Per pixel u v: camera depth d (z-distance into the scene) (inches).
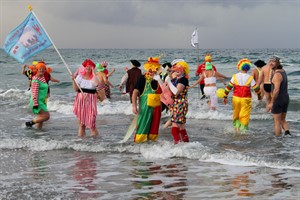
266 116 544.4
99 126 486.9
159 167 311.9
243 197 243.6
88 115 420.5
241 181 274.1
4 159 339.3
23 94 838.5
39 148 373.4
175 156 343.3
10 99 778.2
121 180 280.5
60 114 595.8
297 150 359.6
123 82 620.4
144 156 346.3
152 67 376.8
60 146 377.1
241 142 393.7
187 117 556.1
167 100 375.2
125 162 327.9
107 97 781.3
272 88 418.9
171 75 382.0
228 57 2778.1
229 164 315.9
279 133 422.0
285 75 417.4
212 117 549.6
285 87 417.7
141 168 309.9
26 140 393.1
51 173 297.9
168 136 421.1
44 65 474.6
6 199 242.8
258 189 257.4
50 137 420.8
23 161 332.8
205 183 271.3
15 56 429.7
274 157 334.3
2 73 1576.0
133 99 380.5
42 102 475.2
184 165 316.5
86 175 292.8
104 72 776.3
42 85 474.0
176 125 375.9
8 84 1160.2
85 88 419.5
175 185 268.2
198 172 296.8
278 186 262.7
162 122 519.8
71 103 696.4
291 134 427.5
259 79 569.3
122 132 445.4
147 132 383.2
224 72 1491.1
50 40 425.1
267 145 380.8
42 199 243.1
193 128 471.5
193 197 245.1
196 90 948.6
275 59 417.4
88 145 375.9
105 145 374.6
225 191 254.8
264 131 449.4
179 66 369.4
